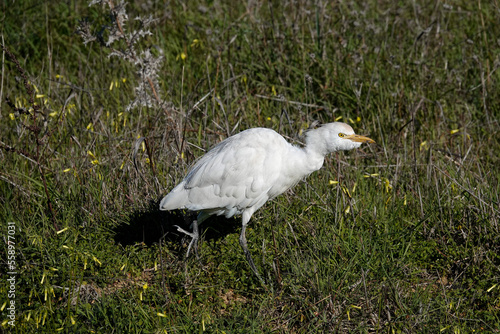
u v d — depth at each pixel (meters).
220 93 13.45
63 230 8.87
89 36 10.72
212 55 14.57
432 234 9.88
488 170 11.27
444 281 9.12
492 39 15.00
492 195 10.27
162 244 9.57
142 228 9.94
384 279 8.77
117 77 14.37
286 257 9.30
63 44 15.77
